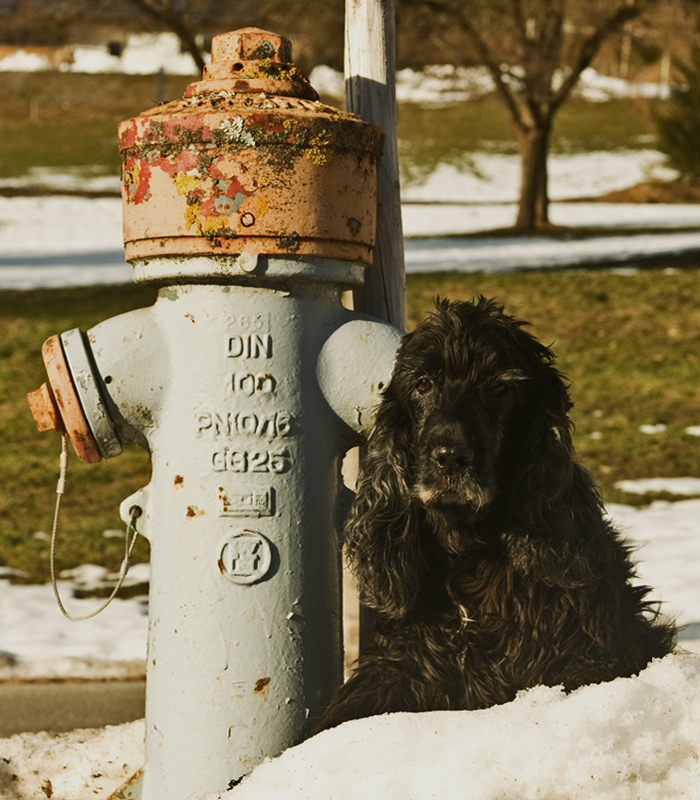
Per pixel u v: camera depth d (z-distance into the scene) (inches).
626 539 144.3
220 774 131.0
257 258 129.5
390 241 162.2
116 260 1083.9
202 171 128.3
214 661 130.9
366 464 133.2
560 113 2438.5
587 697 113.2
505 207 1587.1
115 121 2340.1
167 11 1084.5
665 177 1883.6
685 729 111.2
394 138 163.6
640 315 699.4
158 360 135.3
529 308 724.7
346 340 136.2
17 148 2126.0
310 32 986.1
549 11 1104.8
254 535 131.1
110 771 161.0
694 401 556.4
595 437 511.5
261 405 131.7
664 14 1072.8
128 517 138.7
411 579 129.7
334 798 110.1
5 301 810.8
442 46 1073.5
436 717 115.5
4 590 324.5
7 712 217.6
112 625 284.2
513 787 106.0
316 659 134.4
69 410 134.3
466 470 120.3
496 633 128.0
